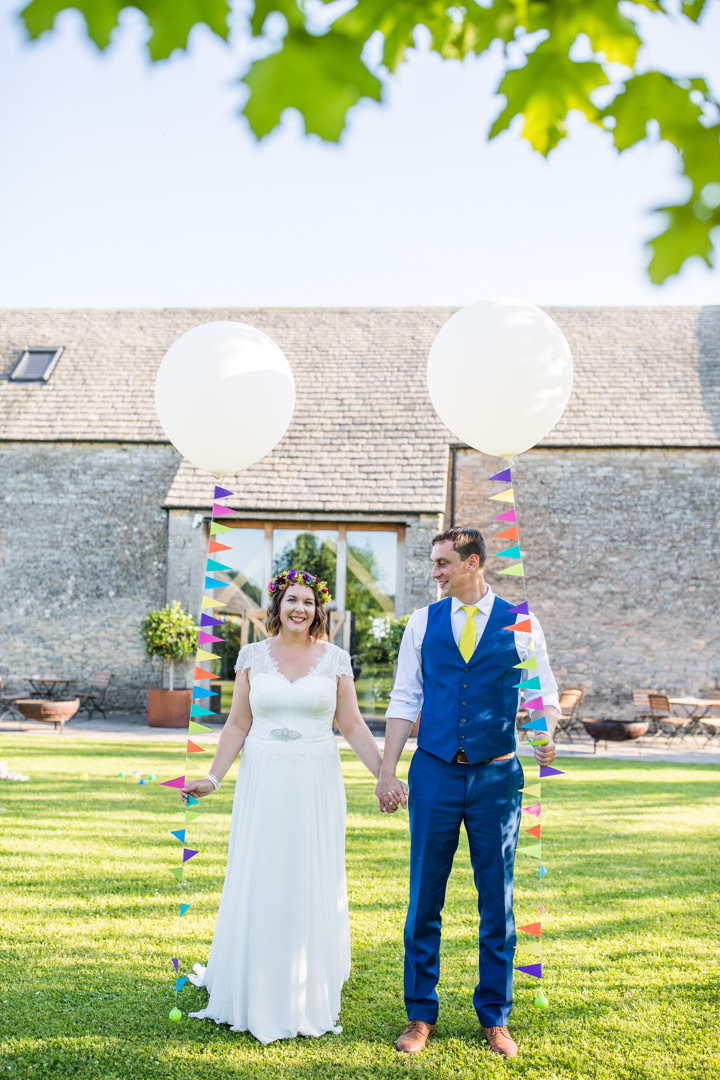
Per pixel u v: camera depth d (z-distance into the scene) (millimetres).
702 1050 3051
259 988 3148
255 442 4039
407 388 15234
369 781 8703
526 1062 2965
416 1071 2893
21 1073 2836
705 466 14250
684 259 1097
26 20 962
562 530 14523
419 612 3506
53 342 17250
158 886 4871
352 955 3918
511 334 3574
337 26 1274
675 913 4555
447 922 4441
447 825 3201
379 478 13727
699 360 15609
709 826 6746
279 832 3234
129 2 985
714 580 14102
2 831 6066
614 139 1284
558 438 14531
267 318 17547
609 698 14180
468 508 14836
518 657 3312
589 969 3789
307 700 3318
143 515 14969
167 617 13172
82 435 15023
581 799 7891
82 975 3639
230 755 3527
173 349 4066
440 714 3262
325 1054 3012
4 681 14883
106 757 9727
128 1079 2812
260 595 13883
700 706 13812
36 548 15078
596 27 1335
